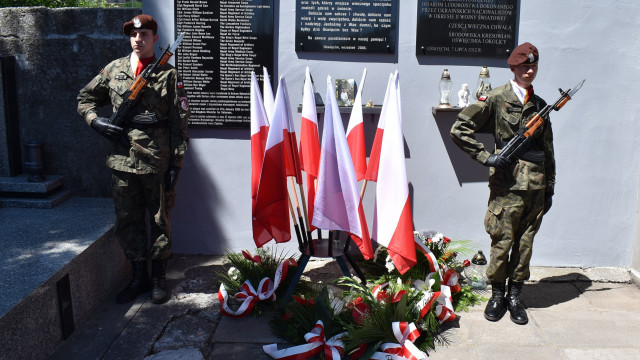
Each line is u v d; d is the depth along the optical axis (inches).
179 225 196.4
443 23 181.6
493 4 180.5
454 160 188.7
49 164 202.4
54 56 196.2
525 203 153.8
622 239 190.2
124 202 163.3
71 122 199.6
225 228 196.2
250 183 193.5
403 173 151.6
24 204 189.5
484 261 179.6
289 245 196.7
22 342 126.1
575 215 189.6
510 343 146.6
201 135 191.2
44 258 148.0
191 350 142.3
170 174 161.5
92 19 194.4
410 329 140.3
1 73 192.2
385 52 183.6
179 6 182.5
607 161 186.4
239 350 143.0
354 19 182.4
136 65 160.1
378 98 186.7
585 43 181.3
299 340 144.3
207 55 184.9
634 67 181.9
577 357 140.5
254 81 165.6
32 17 194.9
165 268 171.2
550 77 183.5
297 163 157.6
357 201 145.9
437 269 161.9
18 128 200.1
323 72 186.4
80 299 153.6
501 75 184.7
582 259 192.2
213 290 172.9
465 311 162.7
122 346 143.6
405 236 151.6
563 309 164.9
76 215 183.0
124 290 167.5
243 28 183.5
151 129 158.7
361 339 138.6
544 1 180.2
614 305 167.6
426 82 185.5
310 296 158.9
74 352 140.7
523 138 149.5
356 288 164.9
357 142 169.5
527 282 182.1
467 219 191.9
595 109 184.1
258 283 166.7
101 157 201.5
